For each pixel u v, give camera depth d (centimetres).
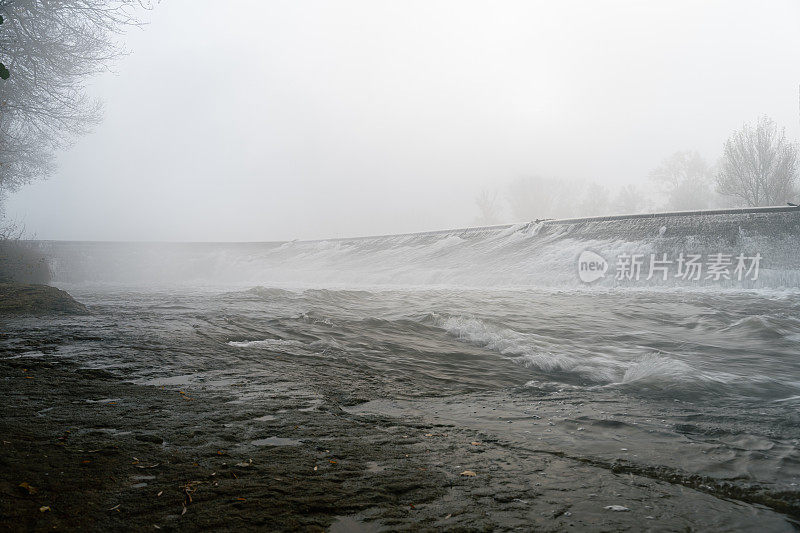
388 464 243
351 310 969
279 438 275
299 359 524
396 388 429
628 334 714
